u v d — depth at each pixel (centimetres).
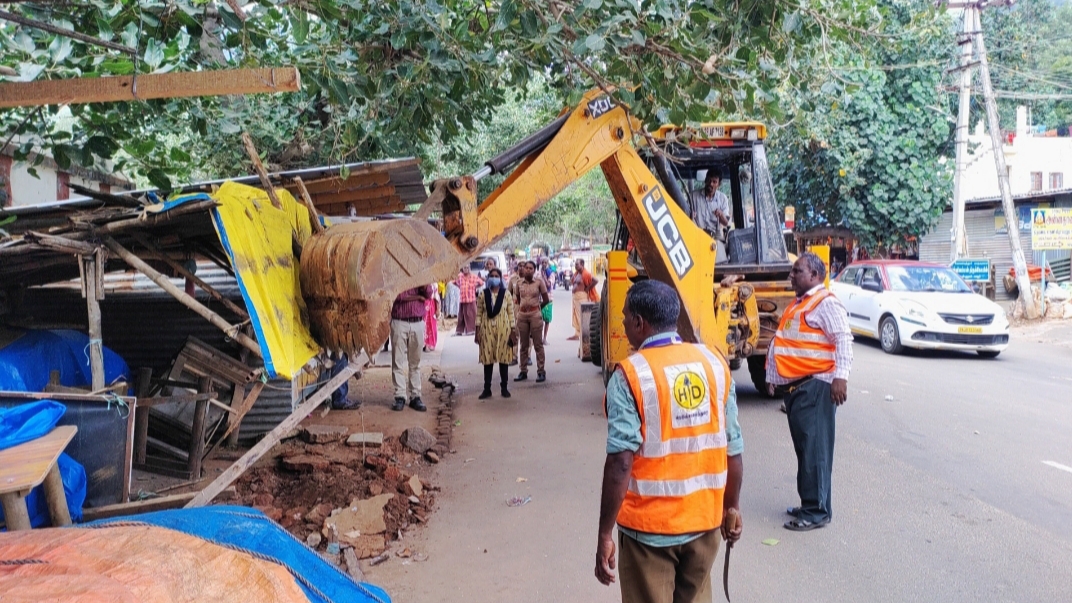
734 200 1012
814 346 528
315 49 459
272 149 903
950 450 732
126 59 381
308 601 267
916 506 578
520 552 502
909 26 548
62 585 199
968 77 1820
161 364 633
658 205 616
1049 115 3553
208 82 282
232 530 308
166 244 504
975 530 529
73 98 279
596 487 636
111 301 634
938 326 1328
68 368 503
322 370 614
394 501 577
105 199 455
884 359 1345
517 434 826
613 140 574
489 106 641
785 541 514
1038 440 767
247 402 536
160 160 523
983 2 1794
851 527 538
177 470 522
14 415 368
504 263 2831
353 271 394
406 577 465
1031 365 1281
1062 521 544
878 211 1942
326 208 811
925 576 457
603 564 304
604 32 402
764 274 939
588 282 1647
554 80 598
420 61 505
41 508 366
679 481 305
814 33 515
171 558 235
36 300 623
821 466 530
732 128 920
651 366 306
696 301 652
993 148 1909
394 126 538
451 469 694
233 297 634
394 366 926
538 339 1170
